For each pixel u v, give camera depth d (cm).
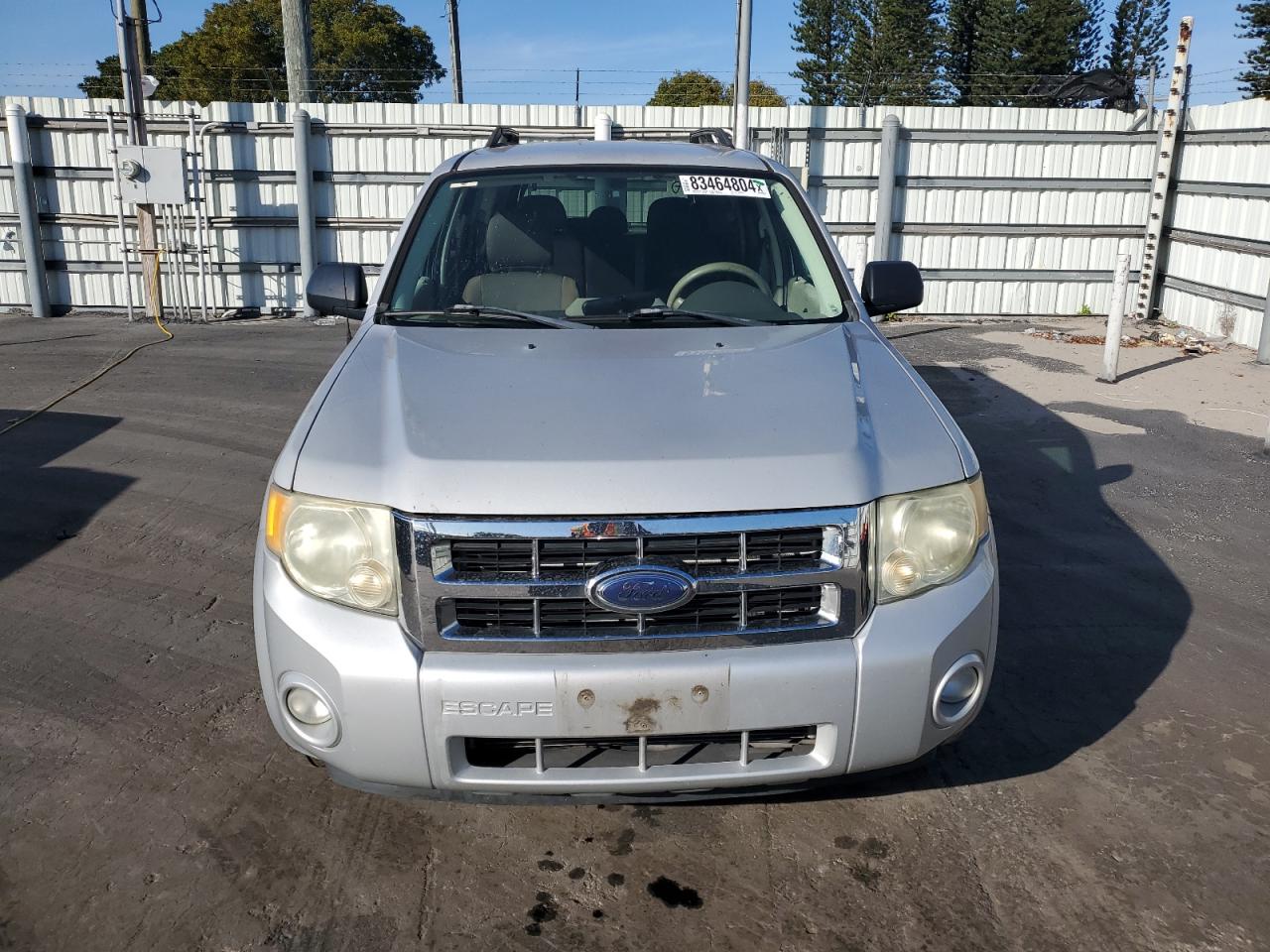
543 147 437
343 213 1305
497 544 245
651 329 342
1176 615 448
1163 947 256
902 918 265
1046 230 1314
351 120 1279
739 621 250
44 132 1265
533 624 246
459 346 322
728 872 282
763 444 259
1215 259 1158
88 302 1324
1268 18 3631
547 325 346
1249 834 298
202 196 1258
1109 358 920
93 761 330
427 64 4959
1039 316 1345
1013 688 381
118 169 1212
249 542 526
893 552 257
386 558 249
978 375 956
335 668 246
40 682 380
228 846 290
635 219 399
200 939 256
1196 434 745
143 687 378
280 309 1330
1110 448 709
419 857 288
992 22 4234
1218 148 1155
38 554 506
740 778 254
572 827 301
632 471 248
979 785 321
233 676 387
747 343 328
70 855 285
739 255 386
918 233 1315
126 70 1188
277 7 4719
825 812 308
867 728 252
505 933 260
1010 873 282
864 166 1300
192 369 966
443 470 250
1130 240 1318
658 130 1305
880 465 262
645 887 276
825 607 253
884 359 323
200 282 1307
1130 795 316
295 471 263
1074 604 458
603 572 244
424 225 392
